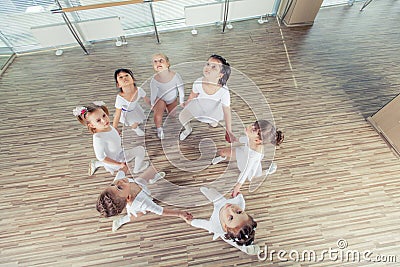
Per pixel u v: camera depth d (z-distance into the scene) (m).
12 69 3.32
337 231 1.98
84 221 2.05
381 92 2.91
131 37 3.71
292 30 3.77
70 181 2.27
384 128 2.47
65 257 1.89
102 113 1.95
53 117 2.75
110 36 3.40
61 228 2.02
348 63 3.26
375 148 2.43
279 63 3.29
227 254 1.89
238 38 3.67
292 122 2.64
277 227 2.01
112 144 2.04
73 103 2.89
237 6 3.44
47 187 2.24
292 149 2.43
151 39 3.68
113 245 1.94
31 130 2.64
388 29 3.72
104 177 2.29
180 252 1.90
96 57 3.45
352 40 3.58
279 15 3.95
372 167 2.31
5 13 2.97
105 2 3.12
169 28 3.77
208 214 1.97
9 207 2.13
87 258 1.89
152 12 3.19
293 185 2.21
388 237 1.96
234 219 1.73
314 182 2.22
